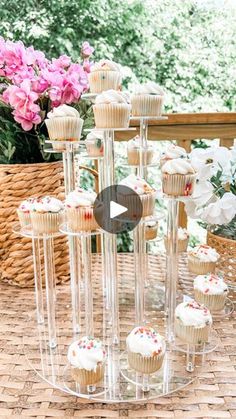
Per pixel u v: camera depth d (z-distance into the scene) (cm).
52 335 93
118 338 94
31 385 79
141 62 297
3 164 116
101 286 128
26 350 92
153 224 122
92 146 108
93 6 280
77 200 81
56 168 118
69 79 109
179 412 71
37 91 108
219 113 160
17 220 118
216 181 118
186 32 293
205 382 80
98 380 74
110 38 290
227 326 102
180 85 300
